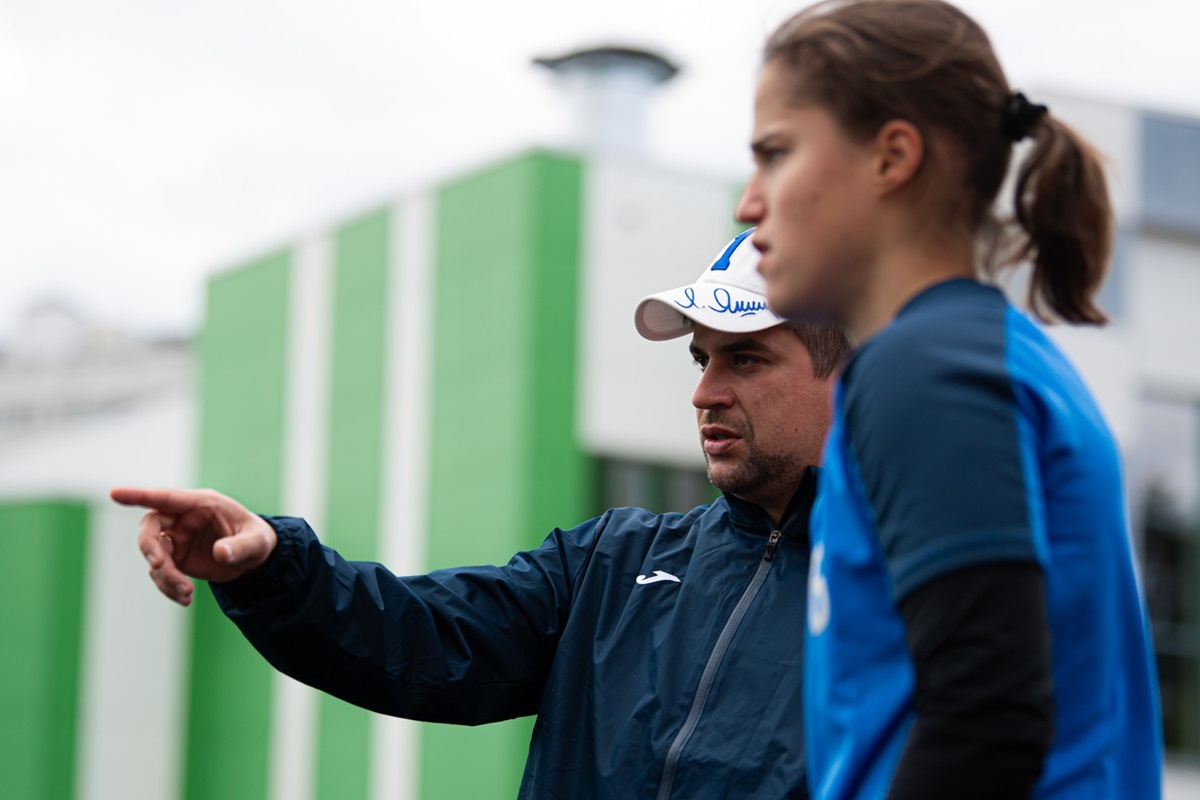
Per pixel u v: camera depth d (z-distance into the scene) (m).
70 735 34.06
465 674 5.67
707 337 5.71
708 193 29.09
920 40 3.71
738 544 5.63
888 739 3.52
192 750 34.66
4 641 34.69
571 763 5.49
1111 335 28.84
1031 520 3.37
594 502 27.81
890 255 3.76
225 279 35.47
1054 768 3.51
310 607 5.31
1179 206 29.28
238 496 34.38
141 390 82.62
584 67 37.19
